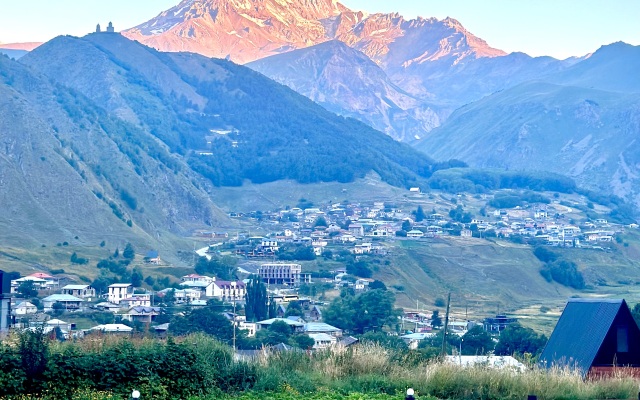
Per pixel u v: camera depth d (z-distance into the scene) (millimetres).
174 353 40000
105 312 160125
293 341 108312
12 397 36062
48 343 39125
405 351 51656
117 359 38594
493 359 56844
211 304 170625
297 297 190125
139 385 38188
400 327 154125
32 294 167500
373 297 156750
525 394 43031
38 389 36906
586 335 51812
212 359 42594
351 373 46281
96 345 40688
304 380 43531
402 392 42688
